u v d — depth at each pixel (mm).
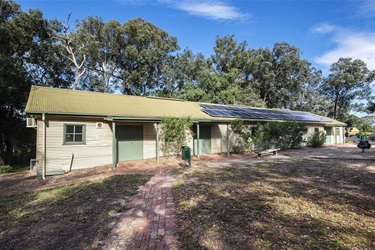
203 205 4188
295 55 33750
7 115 15555
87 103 10086
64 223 3570
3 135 14906
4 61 12945
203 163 9852
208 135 13367
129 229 3289
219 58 33781
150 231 3197
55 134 8422
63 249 2754
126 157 10477
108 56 25688
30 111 7652
